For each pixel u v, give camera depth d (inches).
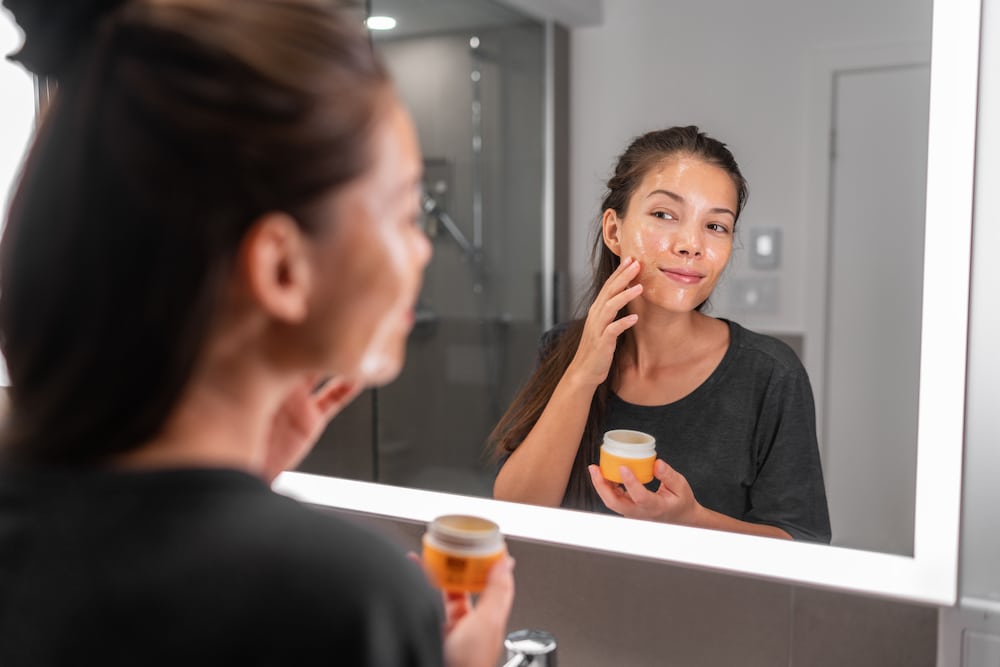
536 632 27.4
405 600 12.8
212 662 12.0
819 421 57.2
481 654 17.3
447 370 77.2
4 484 13.4
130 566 12.4
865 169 57.6
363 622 12.2
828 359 58.1
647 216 36.2
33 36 14.3
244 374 13.9
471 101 76.5
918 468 27.0
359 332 14.3
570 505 36.6
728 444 35.7
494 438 40.7
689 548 30.2
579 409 36.4
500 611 18.1
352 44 13.6
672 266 35.7
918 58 55.6
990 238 25.5
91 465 13.3
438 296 79.3
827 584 27.5
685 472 36.0
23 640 12.6
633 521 32.5
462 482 71.6
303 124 12.5
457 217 77.6
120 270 12.5
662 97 64.2
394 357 15.4
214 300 12.5
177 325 12.5
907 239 56.9
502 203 75.3
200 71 12.3
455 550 20.0
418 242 15.1
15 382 13.6
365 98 13.3
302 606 12.1
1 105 39.1
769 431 35.5
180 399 13.1
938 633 26.5
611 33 66.4
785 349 35.9
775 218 58.7
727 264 36.3
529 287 74.8
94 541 12.6
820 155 57.7
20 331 13.4
